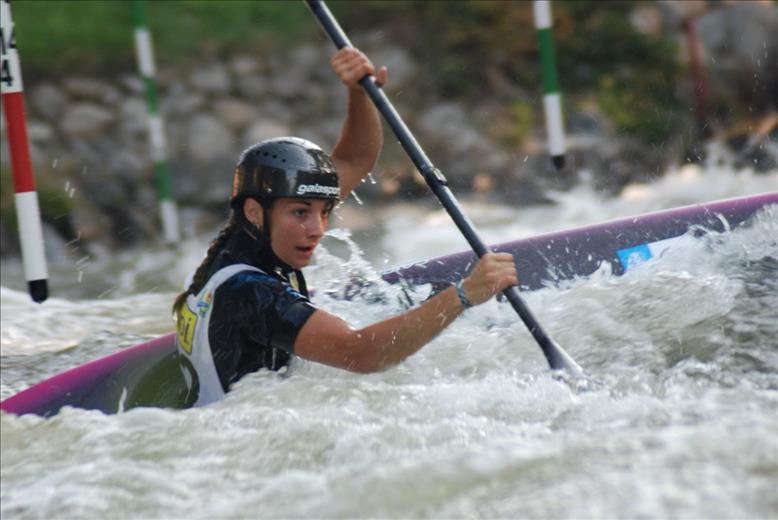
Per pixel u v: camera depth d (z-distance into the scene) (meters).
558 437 9.04
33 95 38.38
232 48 41.84
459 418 10.04
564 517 7.15
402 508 7.77
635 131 39.44
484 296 11.30
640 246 16.59
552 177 36.72
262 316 11.26
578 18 43.28
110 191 34.97
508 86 41.66
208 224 34.06
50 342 18.97
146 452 9.89
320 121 39.81
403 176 36.72
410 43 43.00
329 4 44.12
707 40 42.06
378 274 16.14
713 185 33.75
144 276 28.77
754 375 11.01
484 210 33.41
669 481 7.41
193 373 12.03
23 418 11.54
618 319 12.90
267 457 9.54
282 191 11.38
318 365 12.01
